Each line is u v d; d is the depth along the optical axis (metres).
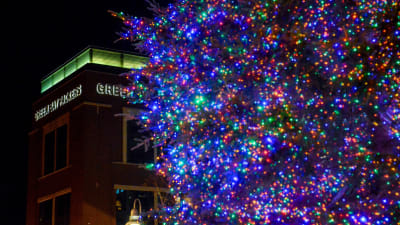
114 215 17.55
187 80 10.07
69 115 19.11
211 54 9.63
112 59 19.92
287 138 8.47
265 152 8.66
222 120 9.30
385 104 7.89
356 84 8.08
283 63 8.73
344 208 8.05
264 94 8.79
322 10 8.64
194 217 10.81
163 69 10.73
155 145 11.49
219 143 9.70
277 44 8.80
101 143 18.14
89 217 17.12
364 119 7.98
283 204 8.95
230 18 9.85
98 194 17.52
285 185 8.77
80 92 18.67
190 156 10.41
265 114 8.66
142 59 20.58
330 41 8.10
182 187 11.33
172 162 11.21
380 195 7.89
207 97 9.73
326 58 8.18
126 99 18.98
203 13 10.06
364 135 7.94
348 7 8.73
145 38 11.10
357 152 7.91
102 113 18.45
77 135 18.30
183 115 10.23
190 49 10.21
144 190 18.34
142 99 11.68
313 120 8.34
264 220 9.41
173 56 10.40
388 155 7.88
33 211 20.17
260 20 9.06
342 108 8.06
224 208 9.81
